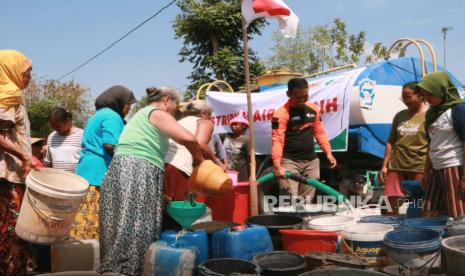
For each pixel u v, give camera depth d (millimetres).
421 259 2875
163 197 3723
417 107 4867
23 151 3539
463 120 3652
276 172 4484
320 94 6188
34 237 3307
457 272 2672
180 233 3400
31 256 4293
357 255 3258
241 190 4629
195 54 16672
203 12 15539
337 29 19016
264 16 4484
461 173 3760
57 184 3744
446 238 2945
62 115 5484
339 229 3570
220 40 16359
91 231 4301
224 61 15680
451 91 3824
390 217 3932
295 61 19562
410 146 4855
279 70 8414
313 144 4953
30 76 3719
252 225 3559
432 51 6184
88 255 3938
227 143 6977
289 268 2984
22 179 3600
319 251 3455
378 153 5992
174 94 3635
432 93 3803
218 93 8195
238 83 16344
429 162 4109
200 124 3873
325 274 2740
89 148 4383
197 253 3223
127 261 3256
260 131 7012
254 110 7152
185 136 3307
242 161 6887
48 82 21156
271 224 4066
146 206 3348
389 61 6184
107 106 4465
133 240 3277
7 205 3543
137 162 3377
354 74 6000
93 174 4312
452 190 3775
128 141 3441
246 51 4566
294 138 4832
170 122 3354
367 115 5879
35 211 3262
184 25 16094
